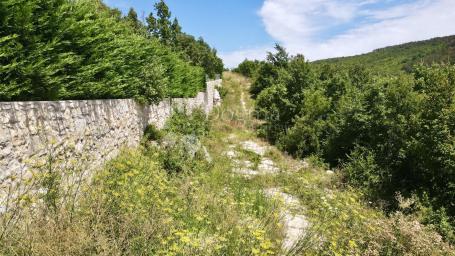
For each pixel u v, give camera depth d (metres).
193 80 19.06
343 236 4.84
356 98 13.01
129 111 9.13
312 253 4.37
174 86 14.71
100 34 7.08
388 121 10.45
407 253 4.85
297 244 4.49
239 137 16.48
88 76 6.76
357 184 9.80
